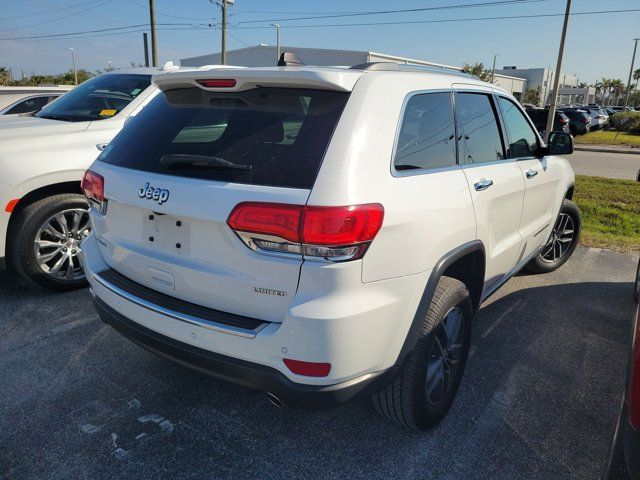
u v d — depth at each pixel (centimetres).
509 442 266
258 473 239
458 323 277
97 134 440
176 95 261
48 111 506
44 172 393
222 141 226
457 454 256
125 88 504
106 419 274
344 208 194
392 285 215
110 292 254
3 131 416
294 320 197
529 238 386
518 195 342
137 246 247
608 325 408
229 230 206
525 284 494
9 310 395
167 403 289
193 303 229
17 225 391
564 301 454
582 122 3128
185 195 216
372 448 258
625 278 518
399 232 214
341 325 197
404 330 226
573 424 283
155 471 239
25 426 267
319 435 267
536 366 343
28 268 400
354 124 211
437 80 276
